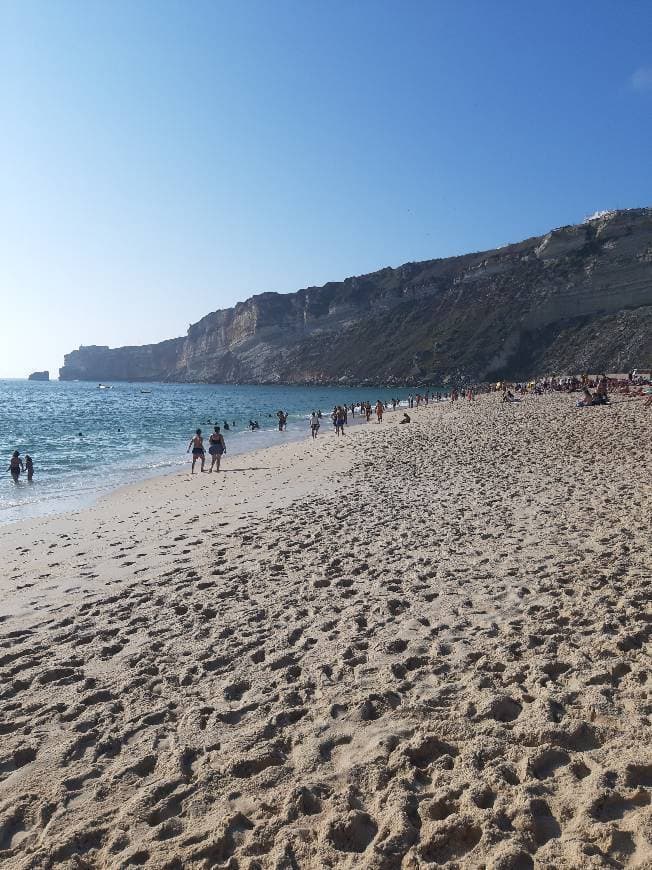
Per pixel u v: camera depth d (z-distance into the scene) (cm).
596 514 879
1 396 12181
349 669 452
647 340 10650
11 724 404
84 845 289
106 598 663
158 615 602
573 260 14012
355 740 359
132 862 271
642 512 859
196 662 486
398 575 676
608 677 396
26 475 2155
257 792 317
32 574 795
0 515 1386
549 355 12375
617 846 246
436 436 2556
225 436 3816
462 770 313
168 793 321
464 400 6431
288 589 655
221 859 272
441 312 16650
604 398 3331
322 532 915
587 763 307
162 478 1941
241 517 1104
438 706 386
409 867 254
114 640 543
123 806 313
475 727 354
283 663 475
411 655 466
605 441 1753
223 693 433
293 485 1508
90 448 3186
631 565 628
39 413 6775
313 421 3269
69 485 1870
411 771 319
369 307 19725
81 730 393
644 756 304
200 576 728
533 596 570
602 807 272
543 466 1425
